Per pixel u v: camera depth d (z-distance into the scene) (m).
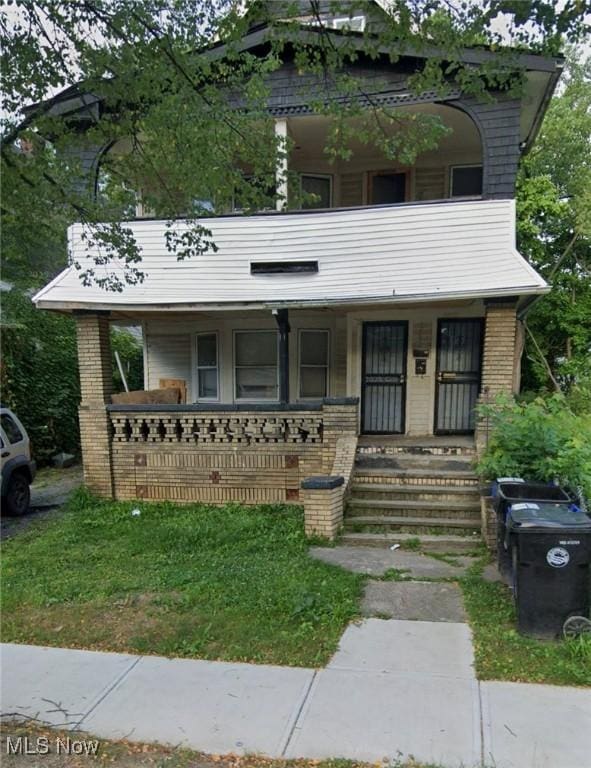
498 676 3.61
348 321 10.40
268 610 4.71
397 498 7.65
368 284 8.73
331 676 3.67
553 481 6.02
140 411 9.00
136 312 9.73
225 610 4.73
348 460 7.71
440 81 4.80
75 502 9.01
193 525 7.59
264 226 9.09
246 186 5.66
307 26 4.87
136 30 4.45
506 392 7.87
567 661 3.77
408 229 8.59
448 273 8.42
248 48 8.26
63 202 5.25
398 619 4.59
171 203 5.96
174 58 4.66
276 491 8.64
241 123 5.63
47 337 14.98
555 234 14.99
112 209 5.93
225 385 11.70
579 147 14.48
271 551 6.51
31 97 4.46
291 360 11.36
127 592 5.25
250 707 3.32
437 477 7.81
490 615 4.62
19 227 5.18
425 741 2.95
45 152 4.70
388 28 4.32
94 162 6.72
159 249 9.27
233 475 8.76
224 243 9.18
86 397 9.34
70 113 5.74
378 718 3.17
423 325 10.14
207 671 3.78
